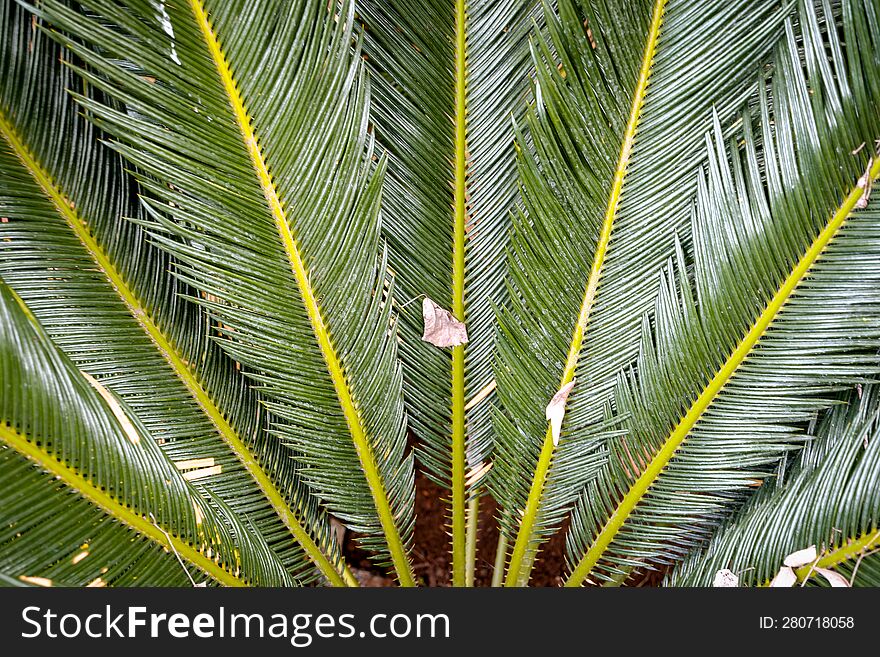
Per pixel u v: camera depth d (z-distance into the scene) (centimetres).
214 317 156
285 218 152
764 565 158
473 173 168
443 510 255
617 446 171
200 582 150
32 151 143
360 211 155
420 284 172
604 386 170
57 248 147
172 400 161
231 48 139
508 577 188
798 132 145
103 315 152
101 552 134
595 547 178
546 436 174
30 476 124
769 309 152
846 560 150
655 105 154
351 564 243
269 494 174
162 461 142
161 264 159
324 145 149
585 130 154
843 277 147
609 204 159
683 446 165
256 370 174
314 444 169
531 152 165
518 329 167
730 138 153
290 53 142
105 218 152
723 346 157
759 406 158
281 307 157
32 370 123
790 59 145
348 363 165
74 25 130
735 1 147
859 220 144
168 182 151
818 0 151
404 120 162
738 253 152
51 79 144
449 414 181
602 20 147
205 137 143
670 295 161
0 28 137
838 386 155
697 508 169
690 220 159
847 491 150
